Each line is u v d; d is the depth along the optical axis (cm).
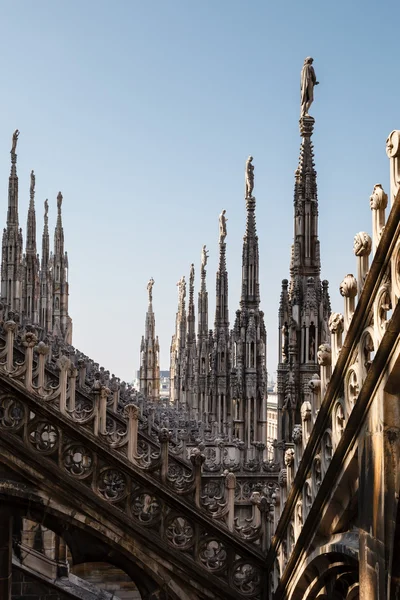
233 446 2464
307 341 1566
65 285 6838
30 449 974
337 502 748
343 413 717
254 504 1001
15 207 4597
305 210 1622
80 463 991
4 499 959
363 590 662
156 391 7675
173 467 1859
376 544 632
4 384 986
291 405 1564
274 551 941
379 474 627
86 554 977
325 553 766
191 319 5575
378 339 618
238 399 2784
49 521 974
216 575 975
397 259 584
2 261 4531
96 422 995
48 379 1838
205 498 1012
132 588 2209
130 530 971
